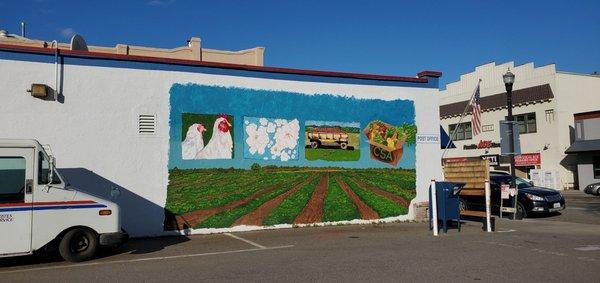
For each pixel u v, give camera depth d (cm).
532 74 4044
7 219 880
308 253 980
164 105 1302
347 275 771
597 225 1498
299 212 1434
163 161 1291
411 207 1592
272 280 739
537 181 3762
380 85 1585
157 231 1272
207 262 895
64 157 1193
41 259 966
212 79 1364
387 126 1583
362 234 1271
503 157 4166
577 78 3894
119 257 970
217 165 1350
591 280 735
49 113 1187
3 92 1152
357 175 1525
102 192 1222
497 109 4222
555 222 1596
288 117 1448
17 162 902
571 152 3625
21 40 2645
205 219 1322
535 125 3959
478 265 847
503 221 1638
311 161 1466
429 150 1639
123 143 1252
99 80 1240
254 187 1388
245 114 1395
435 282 723
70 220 928
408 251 995
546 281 729
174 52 2973
